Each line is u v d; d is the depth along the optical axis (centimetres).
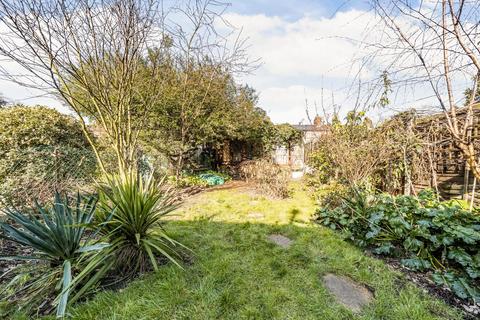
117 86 306
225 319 165
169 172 756
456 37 132
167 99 608
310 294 193
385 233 279
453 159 381
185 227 351
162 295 185
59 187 397
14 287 194
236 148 1135
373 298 191
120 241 217
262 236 316
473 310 174
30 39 232
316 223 371
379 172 500
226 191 668
